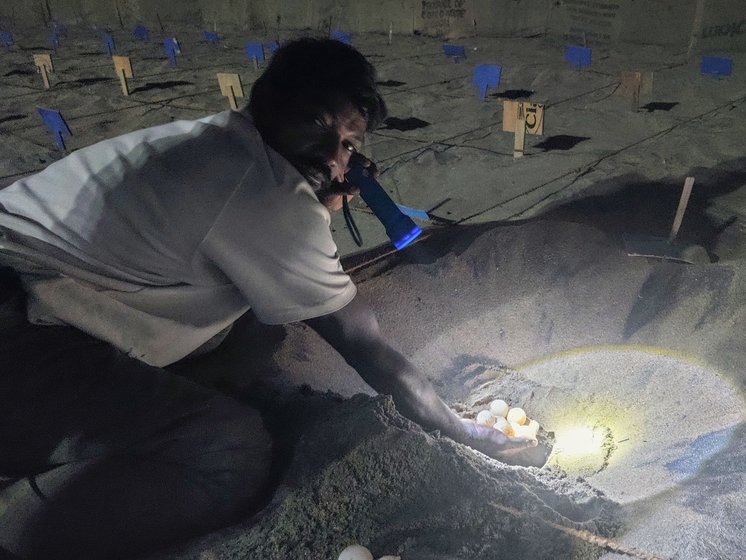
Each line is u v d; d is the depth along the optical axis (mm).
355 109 1521
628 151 4895
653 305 2895
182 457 1683
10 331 1563
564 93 6859
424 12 10945
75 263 1539
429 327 2926
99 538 1577
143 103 7246
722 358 2521
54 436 1611
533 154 4973
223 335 2453
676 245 3240
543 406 2588
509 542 1636
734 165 4457
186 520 1646
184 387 1754
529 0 10344
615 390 2578
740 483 1794
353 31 11742
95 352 1629
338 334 1783
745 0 8328
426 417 1971
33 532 1577
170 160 1542
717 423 2180
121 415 1644
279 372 2463
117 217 1528
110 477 1615
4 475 1637
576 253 3254
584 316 2941
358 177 1682
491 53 9391
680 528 1673
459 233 3590
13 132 6383
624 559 1580
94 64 9711
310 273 1575
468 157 5000
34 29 13469
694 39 8398
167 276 1583
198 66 9266
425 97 6973
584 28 9945
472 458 1868
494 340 2904
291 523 1634
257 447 1787
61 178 1622
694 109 6000
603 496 1970
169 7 13484
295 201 1527
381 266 3320
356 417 1812
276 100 1522
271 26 12602
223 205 1502
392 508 1687
